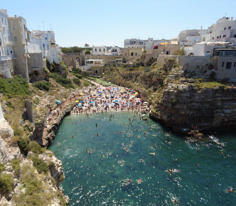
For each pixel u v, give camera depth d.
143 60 97.62
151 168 35.94
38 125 39.34
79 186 31.23
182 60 55.00
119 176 33.69
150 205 27.86
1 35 47.06
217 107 50.88
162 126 53.69
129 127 52.97
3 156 19.75
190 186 31.52
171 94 50.34
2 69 44.22
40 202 18.97
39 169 24.17
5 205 16.39
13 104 35.59
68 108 63.03
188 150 41.62
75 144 43.88
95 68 121.81
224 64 53.16
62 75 82.31
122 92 84.00
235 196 29.52
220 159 38.53
